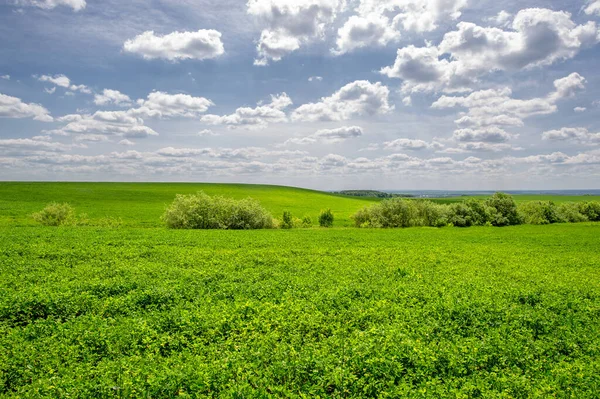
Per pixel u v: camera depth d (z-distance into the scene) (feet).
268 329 41.34
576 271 87.56
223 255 96.27
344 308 50.98
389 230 191.42
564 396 28.58
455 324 44.96
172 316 44.83
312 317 45.24
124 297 54.65
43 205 243.40
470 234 174.19
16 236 120.06
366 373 31.37
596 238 160.97
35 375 31.30
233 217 192.85
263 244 122.01
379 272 78.69
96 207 255.09
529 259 104.42
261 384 29.09
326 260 94.12
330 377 29.89
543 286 68.23
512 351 36.58
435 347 36.52
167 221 187.83
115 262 83.87
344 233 167.12
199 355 35.09
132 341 38.45
